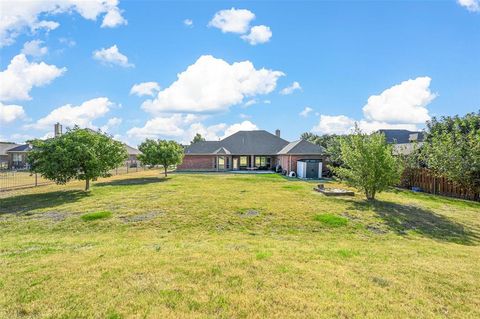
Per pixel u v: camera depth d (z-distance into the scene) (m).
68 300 3.90
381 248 7.06
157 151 27.42
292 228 9.15
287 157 33.38
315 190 17.33
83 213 10.84
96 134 18.19
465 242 8.37
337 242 7.79
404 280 4.84
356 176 14.07
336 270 5.21
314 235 8.50
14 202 13.56
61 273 4.84
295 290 4.32
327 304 3.92
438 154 17.16
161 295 4.07
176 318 3.51
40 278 4.63
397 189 19.89
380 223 9.98
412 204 13.64
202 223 9.47
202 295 4.09
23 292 4.13
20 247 6.76
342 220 10.02
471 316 3.77
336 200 13.77
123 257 5.75
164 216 10.21
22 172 35.94
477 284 4.73
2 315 3.53
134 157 53.28
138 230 8.74
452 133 18.67
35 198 14.68
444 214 11.77
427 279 4.90
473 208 13.34
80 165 16.53
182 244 7.10
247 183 21.52
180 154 29.16
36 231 8.75
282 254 6.10
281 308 3.79
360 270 5.26
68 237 8.02
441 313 3.82
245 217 10.18
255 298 4.04
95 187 19.02
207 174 32.22
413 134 38.34
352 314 3.70
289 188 18.36
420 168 20.33
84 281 4.52
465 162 15.54
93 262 5.43
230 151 41.69
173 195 14.63
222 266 5.24
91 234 8.37
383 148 13.73
